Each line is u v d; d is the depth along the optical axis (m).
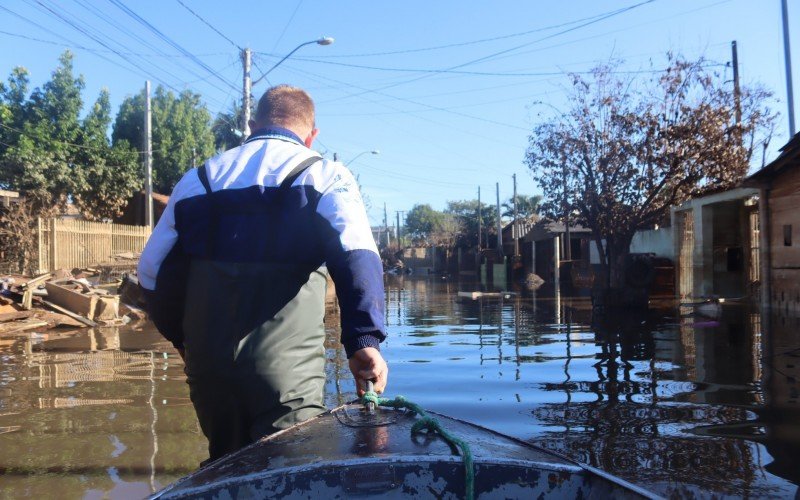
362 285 2.22
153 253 2.42
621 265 17.72
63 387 6.42
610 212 17.44
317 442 1.93
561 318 13.12
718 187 14.91
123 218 30.08
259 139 2.54
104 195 27.31
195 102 33.69
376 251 2.35
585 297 20.14
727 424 4.78
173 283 2.45
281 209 2.32
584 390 6.05
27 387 6.41
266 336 2.27
